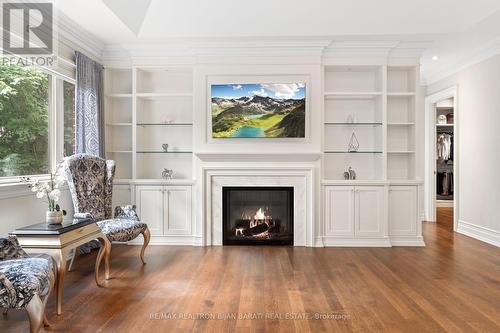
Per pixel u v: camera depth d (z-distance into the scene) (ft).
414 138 16.60
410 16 13.51
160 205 16.40
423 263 13.43
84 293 10.34
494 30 14.80
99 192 13.38
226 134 16.24
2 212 10.55
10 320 8.56
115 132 17.56
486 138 17.06
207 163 16.31
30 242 8.85
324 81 17.17
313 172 16.03
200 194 16.35
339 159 17.34
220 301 9.78
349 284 11.14
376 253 14.89
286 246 16.12
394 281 11.42
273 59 16.11
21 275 7.06
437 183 29.32
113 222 12.28
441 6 12.80
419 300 9.86
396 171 17.51
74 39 14.26
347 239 16.20
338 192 16.21
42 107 12.94
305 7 12.99
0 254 7.91
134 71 16.58
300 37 15.38
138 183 16.42
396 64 16.38
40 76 12.80
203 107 16.31
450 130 28.91
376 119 16.96
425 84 22.94
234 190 16.43
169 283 11.20
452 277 11.81
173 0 12.64
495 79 16.37
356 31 14.70
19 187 11.13
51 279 8.03
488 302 9.73
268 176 16.22
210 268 12.78
